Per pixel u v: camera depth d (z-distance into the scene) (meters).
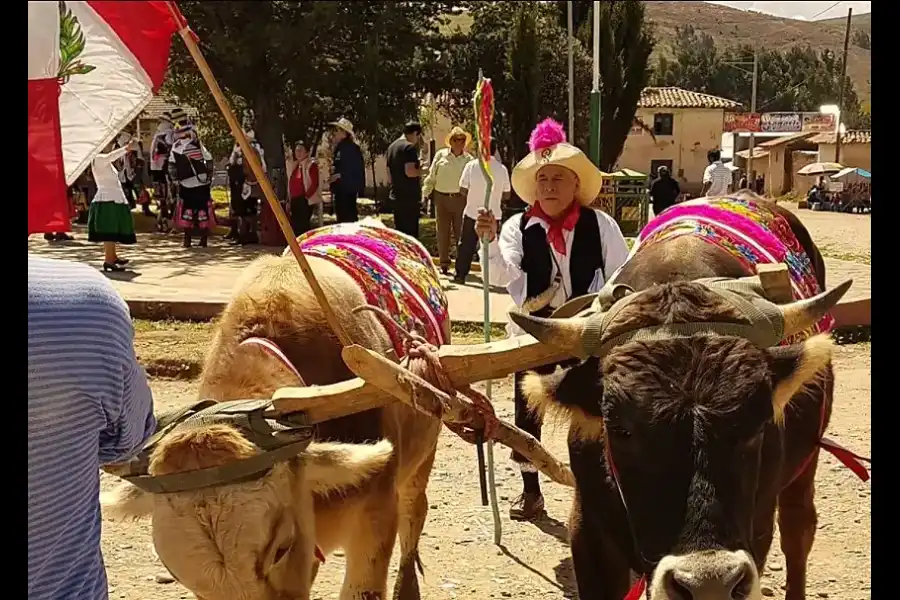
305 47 21.95
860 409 8.22
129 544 5.59
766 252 4.40
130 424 2.49
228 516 2.74
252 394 3.34
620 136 34.72
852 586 5.11
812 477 4.73
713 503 2.83
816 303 3.31
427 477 4.80
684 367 3.01
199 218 17.45
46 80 2.16
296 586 2.99
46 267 2.29
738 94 104.12
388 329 3.98
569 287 5.30
